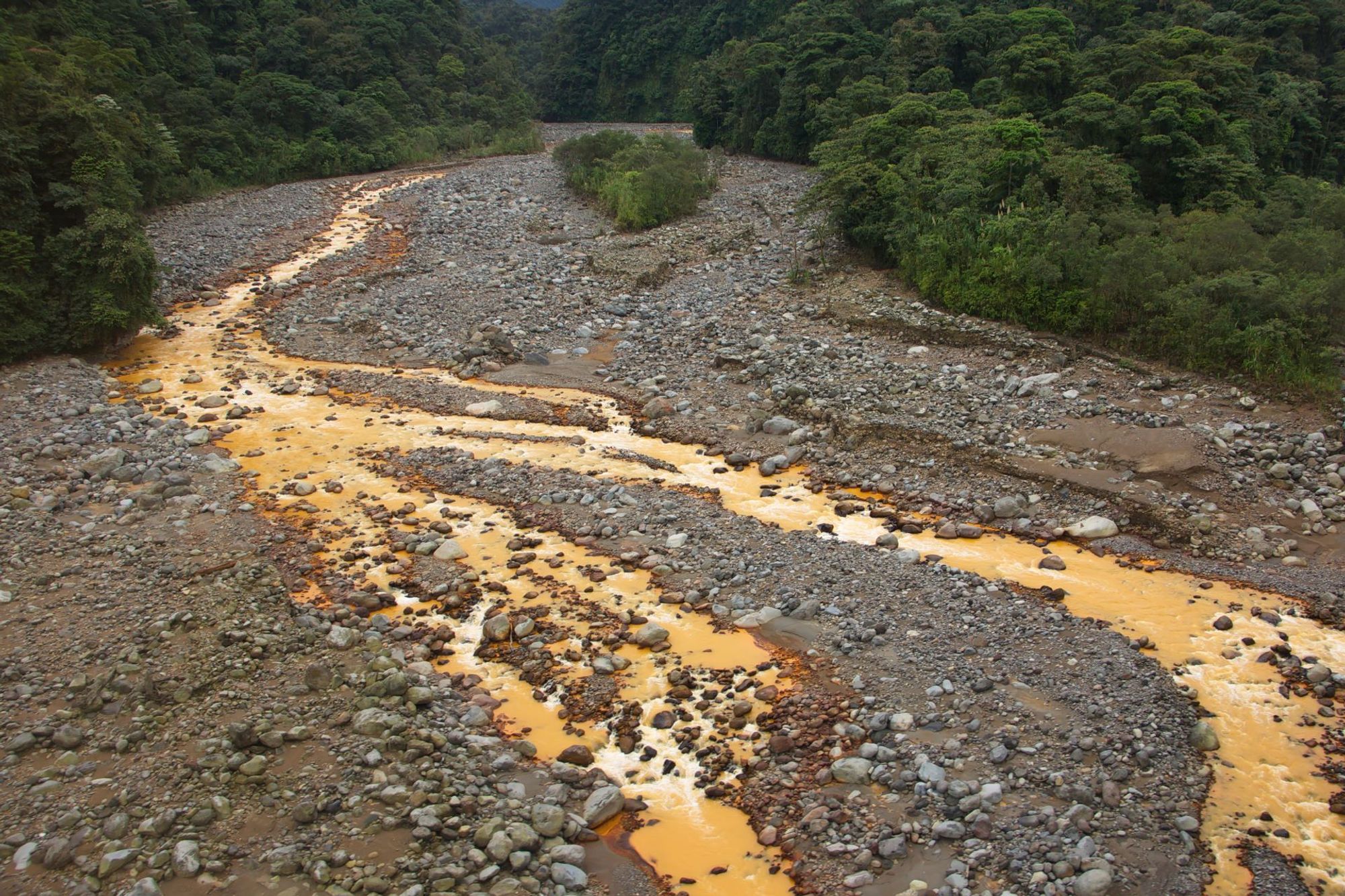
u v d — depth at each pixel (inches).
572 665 506.9
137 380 956.0
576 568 604.1
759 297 1128.8
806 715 460.1
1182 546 617.3
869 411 797.9
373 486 727.7
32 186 989.8
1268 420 721.0
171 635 503.2
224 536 634.8
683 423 828.0
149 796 389.1
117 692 453.1
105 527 641.0
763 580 578.2
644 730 458.0
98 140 1024.2
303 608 549.3
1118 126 1122.7
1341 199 988.6
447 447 791.7
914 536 646.5
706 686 488.7
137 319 1021.8
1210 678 489.1
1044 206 1003.3
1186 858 371.6
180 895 344.5
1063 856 366.6
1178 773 416.8
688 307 1114.7
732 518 656.4
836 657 502.0
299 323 1117.7
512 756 436.1
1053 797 399.9
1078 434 731.4
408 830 379.6
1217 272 864.3
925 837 381.7
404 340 1049.5
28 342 942.4
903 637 514.9
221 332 1104.2
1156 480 669.3
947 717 449.4
